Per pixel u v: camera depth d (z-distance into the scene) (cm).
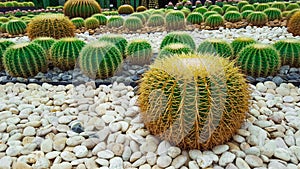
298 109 238
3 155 189
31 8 1161
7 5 1141
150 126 191
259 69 307
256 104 243
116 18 596
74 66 342
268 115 226
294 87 285
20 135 207
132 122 210
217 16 598
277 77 309
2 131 215
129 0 1317
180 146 182
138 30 557
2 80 322
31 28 467
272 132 204
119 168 174
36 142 199
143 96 190
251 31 548
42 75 332
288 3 812
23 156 185
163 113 175
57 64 346
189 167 171
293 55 336
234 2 1025
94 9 749
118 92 261
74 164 179
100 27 607
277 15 636
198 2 979
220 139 181
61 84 311
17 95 281
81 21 610
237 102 179
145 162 178
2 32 596
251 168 172
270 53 306
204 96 167
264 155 180
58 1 1265
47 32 459
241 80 185
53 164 180
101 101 247
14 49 320
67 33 471
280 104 245
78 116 229
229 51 338
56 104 255
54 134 209
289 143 193
